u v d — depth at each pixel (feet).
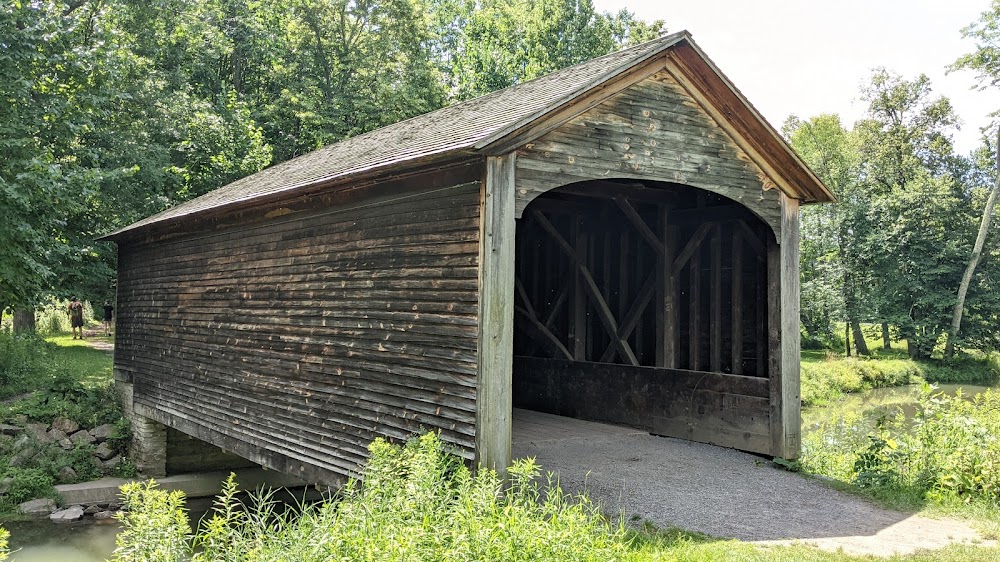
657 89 26.58
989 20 106.42
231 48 87.10
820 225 124.47
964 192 126.31
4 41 47.57
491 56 119.44
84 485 44.04
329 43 94.12
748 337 32.76
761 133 28.55
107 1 63.67
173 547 16.01
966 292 118.01
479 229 22.97
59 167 46.42
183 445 48.34
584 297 40.37
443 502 17.85
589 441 33.68
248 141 78.07
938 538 22.31
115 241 50.80
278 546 16.92
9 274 46.14
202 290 39.47
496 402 22.50
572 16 109.40
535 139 23.66
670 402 34.94
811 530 22.84
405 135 33.37
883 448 31.12
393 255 26.53
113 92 54.60
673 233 35.22
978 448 28.63
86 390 50.08
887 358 125.08
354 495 21.89
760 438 31.17
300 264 31.63
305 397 30.68
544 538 15.56
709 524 23.06
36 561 34.01
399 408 25.75
